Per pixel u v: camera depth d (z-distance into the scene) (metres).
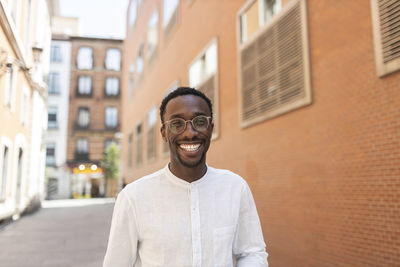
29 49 12.22
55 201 25.77
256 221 1.47
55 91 31.69
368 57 3.60
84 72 32.47
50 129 30.95
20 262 5.47
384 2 3.37
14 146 10.84
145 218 1.29
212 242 1.30
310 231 4.39
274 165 5.30
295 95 4.84
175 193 1.33
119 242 1.30
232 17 7.08
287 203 4.92
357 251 3.60
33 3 12.66
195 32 9.31
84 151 31.64
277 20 5.37
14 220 11.59
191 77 9.49
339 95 4.00
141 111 16.98
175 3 11.41
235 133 6.65
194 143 1.33
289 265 4.80
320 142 4.29
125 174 21.38
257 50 5.97
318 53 4.42
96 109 32.25
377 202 3.39
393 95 3.27
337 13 4.09
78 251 6.34
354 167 3.72
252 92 6.09
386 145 3.33
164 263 1.26
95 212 14.63
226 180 1.42
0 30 7.29
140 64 17.78
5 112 8.84
